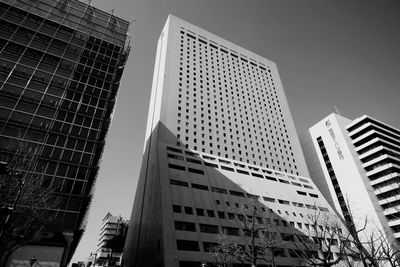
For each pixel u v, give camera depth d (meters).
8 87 38.09
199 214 46.75
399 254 48.50
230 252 37.81
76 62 46.47
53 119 39.19
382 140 73.75
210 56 95.62
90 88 45.34
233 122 80.88
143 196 64.50
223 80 91.25
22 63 41.28
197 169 57.25
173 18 97.81
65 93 42.38
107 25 55.19
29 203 20.75
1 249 15.80
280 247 45.47
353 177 75.31
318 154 91.12
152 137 71.75
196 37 97.94
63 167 36.44
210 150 69.44
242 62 104.62
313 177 91.06
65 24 49.94
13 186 19.38
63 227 32.00
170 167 54.50
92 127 41.91
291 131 93.62
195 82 82.94
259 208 54.94
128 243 70.62
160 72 84.00
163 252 38.00
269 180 66.75
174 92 76.06
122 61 54.50
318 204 66.31
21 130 36.03
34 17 47.22
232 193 55.81
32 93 39.53
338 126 85.94
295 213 58.53
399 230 61.41
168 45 87.31
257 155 77.38
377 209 66.75
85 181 36.81
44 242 29.47
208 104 79.94
